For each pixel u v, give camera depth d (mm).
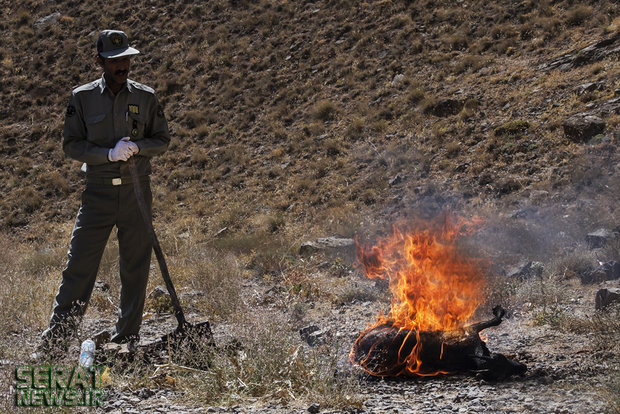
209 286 12172
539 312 9695
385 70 35562
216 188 32094
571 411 5234
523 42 33188
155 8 47469
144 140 7367
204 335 7156
